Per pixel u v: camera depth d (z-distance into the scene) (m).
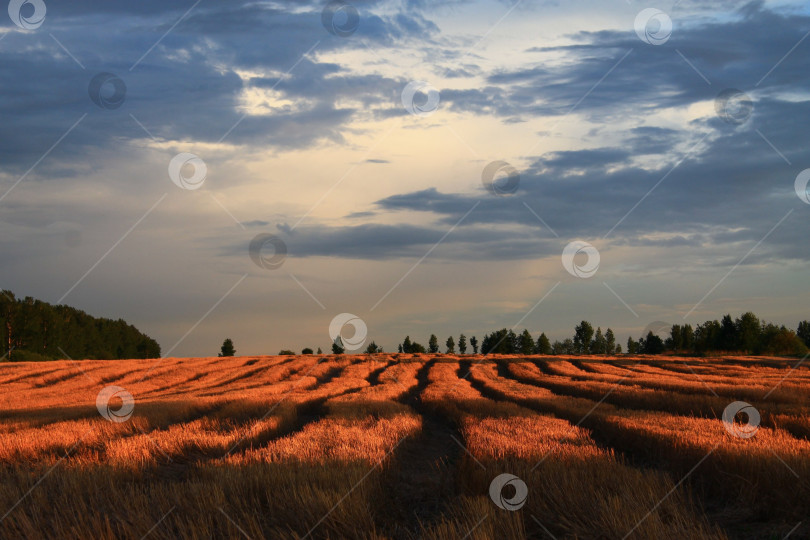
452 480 9.34
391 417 18.61
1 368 52.06
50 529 6.09
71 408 22.70
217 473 8.22
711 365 49.22
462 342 133.25
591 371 48.38
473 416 18.02
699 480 8.65
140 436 13.49
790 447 9.27
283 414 19.28
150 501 6.79
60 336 95.31
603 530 5.85
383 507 7.59
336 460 9.23
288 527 6.06
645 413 16.34
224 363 61.81
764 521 6.81
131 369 53.75
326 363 62.94
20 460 11.47
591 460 8.99
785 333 79.44
